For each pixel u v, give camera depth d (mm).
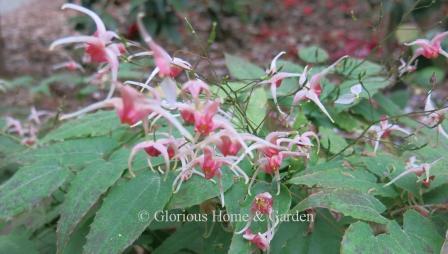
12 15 1714
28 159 278
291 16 1376
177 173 247
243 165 250
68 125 309
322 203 230
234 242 231
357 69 372
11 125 415
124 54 294
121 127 311
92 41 218
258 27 1271
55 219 333
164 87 213
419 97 643
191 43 942
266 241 229
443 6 738
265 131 280
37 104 737
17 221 324
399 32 588
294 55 1011
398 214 266
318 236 248
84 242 268
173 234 277
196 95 219
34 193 252
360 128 345
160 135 271
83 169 260
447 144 292
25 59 1183
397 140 364
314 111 341
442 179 264
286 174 257
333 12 1364
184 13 854
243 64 380
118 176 248
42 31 1479
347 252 214
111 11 1063
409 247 220
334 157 282
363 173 264
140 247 339
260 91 299
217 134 214
